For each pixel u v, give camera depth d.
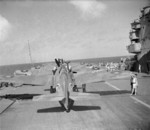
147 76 36.47
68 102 16.11
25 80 23.94
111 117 14.43
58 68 21.05
